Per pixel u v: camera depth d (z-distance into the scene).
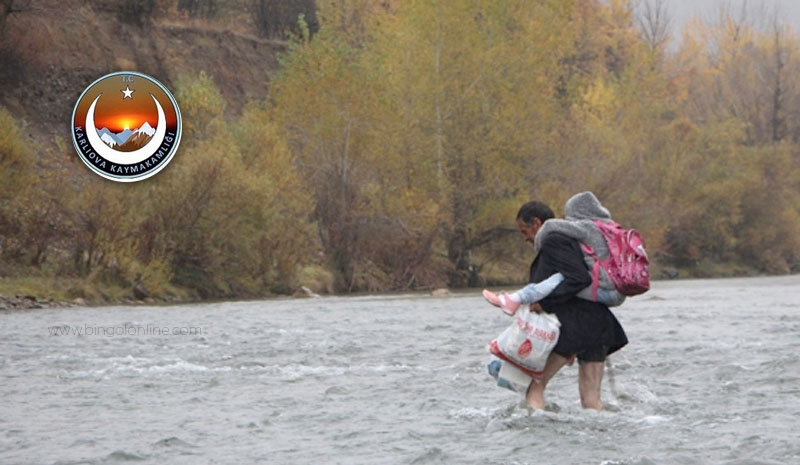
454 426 14.12
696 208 107.50
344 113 72.69
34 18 77.19
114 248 54.91
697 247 109.88
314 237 71.31
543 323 14.09
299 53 75.88
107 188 55.66
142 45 84.38
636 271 13.94
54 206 56.28
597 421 13.91
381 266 73.81
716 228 110.25
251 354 24.42
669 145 110.19
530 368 14.20
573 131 83.56
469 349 24.91
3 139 56.12
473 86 75.94
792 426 13.59
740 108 149.62
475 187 76.69
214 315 40.44
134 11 85.19
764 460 11.38
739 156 114.56
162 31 88.88
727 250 112.88
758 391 17.00
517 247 79.38
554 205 78.38
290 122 73.81
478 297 57.62
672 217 104.00
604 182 86.19
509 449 12.34
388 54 77.62
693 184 110.06
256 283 62.81
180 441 13.30
